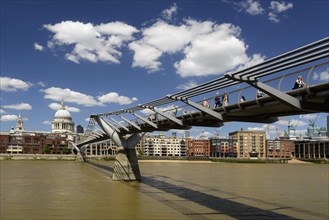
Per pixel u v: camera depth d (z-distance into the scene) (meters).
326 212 30.94
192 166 132.88
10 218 27.17
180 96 29.14
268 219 27.92
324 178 73.94
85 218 27.39
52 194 41.00
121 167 59.69
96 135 90.81
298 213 30.39
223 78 22.52
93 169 93.81
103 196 39.62
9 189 45.88
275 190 47.81
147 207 32.50
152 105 37.12
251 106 25.72
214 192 44.50
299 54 16.80
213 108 29.38
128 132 58.12
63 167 103.75
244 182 60.44
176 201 36.41
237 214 29.70
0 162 140.12
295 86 20.33
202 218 28.02
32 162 144.00
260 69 19.17
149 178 65.81
